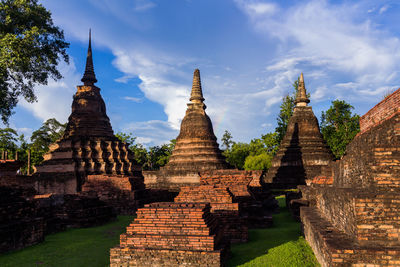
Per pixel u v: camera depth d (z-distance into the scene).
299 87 33.75
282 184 30.33
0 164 11.34
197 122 33.28
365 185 8.13
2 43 16.48
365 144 8.18
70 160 28.64
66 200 15.82
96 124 32.62
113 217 18.30
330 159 30.31
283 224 14.80
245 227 11.10
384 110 11.98
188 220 8.28
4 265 9.05
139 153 63.38
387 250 6.20
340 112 45.47
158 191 26.22
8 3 18.27
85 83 34.12
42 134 49.47
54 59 20.47
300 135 31.77
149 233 8.39
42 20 19.25
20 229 11.05
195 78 34.97
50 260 9.49
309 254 8.93
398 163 7.40
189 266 7.71
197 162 31.39
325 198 10.70
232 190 15.00
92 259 9.48
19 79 19.62
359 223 6.70
